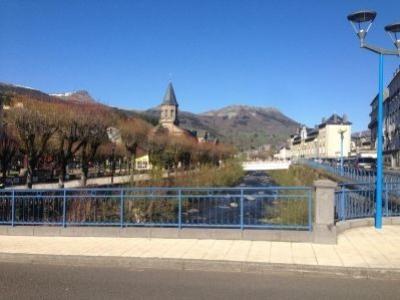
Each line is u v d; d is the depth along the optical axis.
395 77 85.19
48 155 39.84
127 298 7.44
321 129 137.62
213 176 60.22
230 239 12.15
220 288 8.14
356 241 11.88
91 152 41.25
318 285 8.41
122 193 13.53
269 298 7.50
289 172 85.00
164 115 149.50
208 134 180.88
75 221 14.28
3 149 31.36
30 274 9.22
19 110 30.02
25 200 14.95
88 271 9.51
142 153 72.38
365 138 135.62
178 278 8.89
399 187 16.09
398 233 13.02
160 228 12.55
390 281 8.77
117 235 12.70
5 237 12.84
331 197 11.74
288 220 14.29
